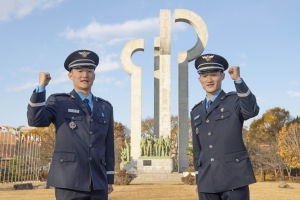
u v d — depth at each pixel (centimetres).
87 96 666
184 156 4112
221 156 648
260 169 4941
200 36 4356
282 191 2166
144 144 3984
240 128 655
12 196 1998
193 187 2612
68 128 622
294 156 4384
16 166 4000
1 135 4794
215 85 684
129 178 3136
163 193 2128
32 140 4316
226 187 633
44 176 4869
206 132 675
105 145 675
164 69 4300
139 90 4303
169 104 4234
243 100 611
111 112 694
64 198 595
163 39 4344
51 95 648
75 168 602
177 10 4425
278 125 6197
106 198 636
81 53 652
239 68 612
